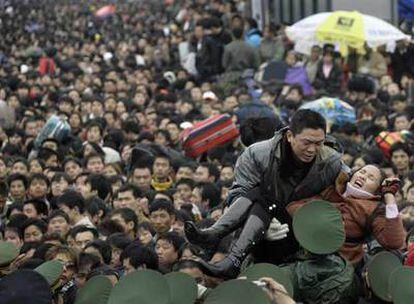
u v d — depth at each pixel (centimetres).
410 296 921
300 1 3841
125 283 909
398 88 2848
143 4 7612
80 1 8012
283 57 3378
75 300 1027
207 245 974
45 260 1288
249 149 982
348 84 2817
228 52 3231
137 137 2353
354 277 970
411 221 1437
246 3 4388
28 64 4369
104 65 4078
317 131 952
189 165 1956
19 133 2477
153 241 1468
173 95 2923
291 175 973
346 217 977
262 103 2425
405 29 3400
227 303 869
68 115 2645
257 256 994
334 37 2908
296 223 948
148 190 1820
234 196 984
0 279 973
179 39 4203
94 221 1673
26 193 1836
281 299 884
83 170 1994
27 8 7419
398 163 1938
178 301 936
